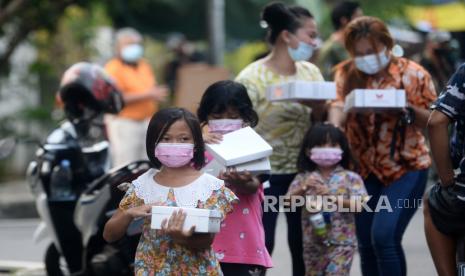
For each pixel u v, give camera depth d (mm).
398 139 17156
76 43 46562
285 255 24594
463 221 13977
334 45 23688
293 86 16734
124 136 31938
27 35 41062
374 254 17594
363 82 17531
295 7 17719
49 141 19641
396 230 16906
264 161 14602
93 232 18078
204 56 46094
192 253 12648
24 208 35562
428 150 17578
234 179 14445
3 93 45531
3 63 39875
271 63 17953
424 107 17250
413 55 29672
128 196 13047
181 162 12812
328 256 17250
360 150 17500
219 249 14984
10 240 29125
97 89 19828
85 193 17969
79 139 19672
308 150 17156
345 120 17656
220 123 15141
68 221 19375
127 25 40375
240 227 15000
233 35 40500
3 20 35750
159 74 58156
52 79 47250
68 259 19578
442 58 27062
